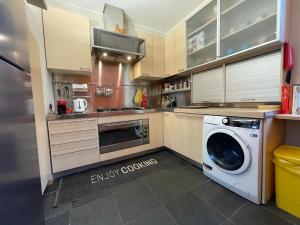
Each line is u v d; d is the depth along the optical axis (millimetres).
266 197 1270
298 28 1453
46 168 1635
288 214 1155
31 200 791
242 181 1345
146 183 1662
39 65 1612
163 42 2939
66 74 2355
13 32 696
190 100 2754
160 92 3363
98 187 1615
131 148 2322
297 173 1086
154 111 2520
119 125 2186
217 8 1886
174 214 1204
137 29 2859
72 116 1832
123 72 2889
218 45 1915
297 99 1312
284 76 1490
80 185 1660
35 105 1372
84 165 1953
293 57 1494
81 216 1207
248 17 1796
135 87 3035
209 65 2178
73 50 2049
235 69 1927
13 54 688
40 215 907
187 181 1679
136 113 2338
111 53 2393
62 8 2232
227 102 2035
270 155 1291
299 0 1438
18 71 708
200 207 1271
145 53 2559
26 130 771
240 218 1136
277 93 1530
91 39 2133
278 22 1357
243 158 1312
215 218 1148
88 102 2555
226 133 1414
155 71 2834
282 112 1381
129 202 1362
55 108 2264
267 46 1498
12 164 610
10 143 600
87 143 1953
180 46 2574
